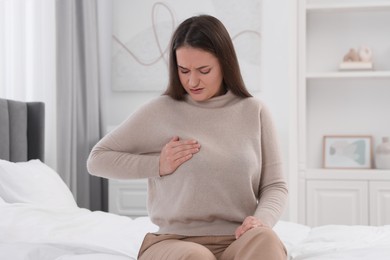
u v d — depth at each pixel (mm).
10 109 3617
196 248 1483
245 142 1780
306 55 4695
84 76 4453
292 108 4344
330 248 2117
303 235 2561
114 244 2305
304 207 4324
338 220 4293
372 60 4625
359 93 4629
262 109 1843
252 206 1763
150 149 1844
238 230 1573
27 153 3791
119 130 1844
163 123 1820
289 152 4332
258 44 4809
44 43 4082
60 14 4129
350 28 4652
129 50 4969
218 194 1704
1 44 3678
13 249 2109
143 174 1768
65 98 4117
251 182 1749
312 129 4676
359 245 2178
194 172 1707
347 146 4566
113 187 4461
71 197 3355
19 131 3674
